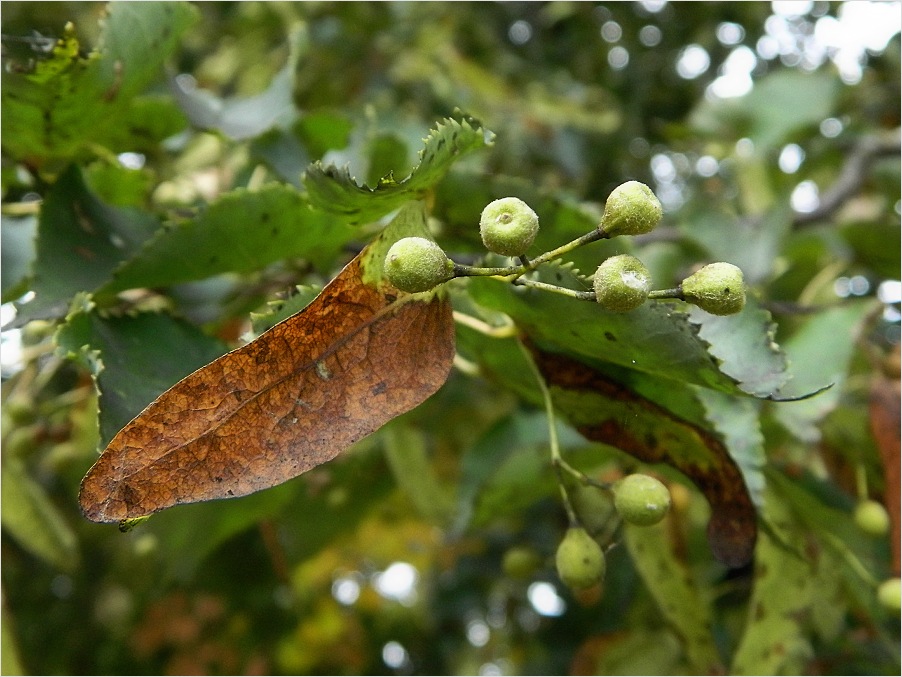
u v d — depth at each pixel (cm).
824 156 51
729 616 37
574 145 61
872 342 37
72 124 25
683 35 66
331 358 18
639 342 19
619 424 22
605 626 47
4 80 23
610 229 17
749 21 63
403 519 50
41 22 49
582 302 19
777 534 24
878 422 29
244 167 31
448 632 63
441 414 45
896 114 54
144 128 28
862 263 40
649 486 20
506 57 64
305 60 55
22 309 23
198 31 59
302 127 29
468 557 55
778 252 39
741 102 50
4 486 30
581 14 67
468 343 24
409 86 58
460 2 63
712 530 22
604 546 22
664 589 29
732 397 23
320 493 36
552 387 22
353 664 54
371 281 18
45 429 32
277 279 26
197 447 17
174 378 21
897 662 28
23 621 54
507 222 17
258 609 51
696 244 39
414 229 19
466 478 31
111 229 24
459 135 19
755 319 20
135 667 54
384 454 36
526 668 54
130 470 17
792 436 29
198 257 23
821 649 29
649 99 67
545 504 51
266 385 17
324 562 51
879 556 30
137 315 22
